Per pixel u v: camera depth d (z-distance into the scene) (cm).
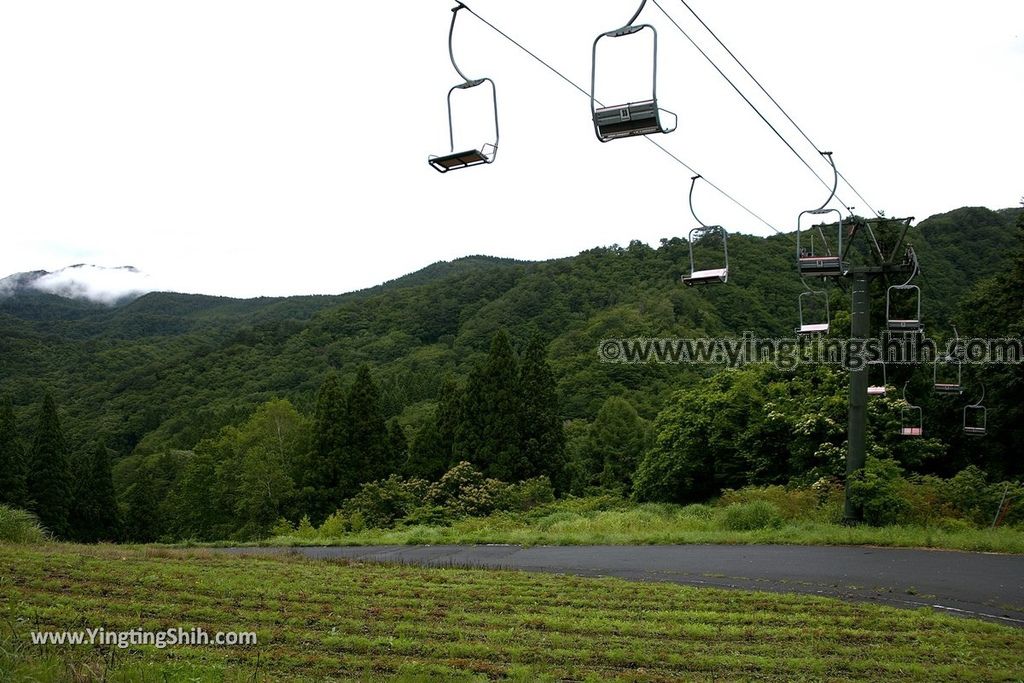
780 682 684
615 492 3747
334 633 805
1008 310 2617
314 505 3919
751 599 1014
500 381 3584
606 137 636
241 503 4000
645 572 1245
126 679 583
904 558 1362
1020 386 2544
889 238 2822
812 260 1564
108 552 1379
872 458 1775
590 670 702
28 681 555
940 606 993
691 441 2855
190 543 2083
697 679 682
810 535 1591
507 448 3503
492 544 1742
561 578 1170
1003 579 1160
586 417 5606
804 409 2455
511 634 819
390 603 965
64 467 4428
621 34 613
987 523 1839
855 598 1036
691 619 908
